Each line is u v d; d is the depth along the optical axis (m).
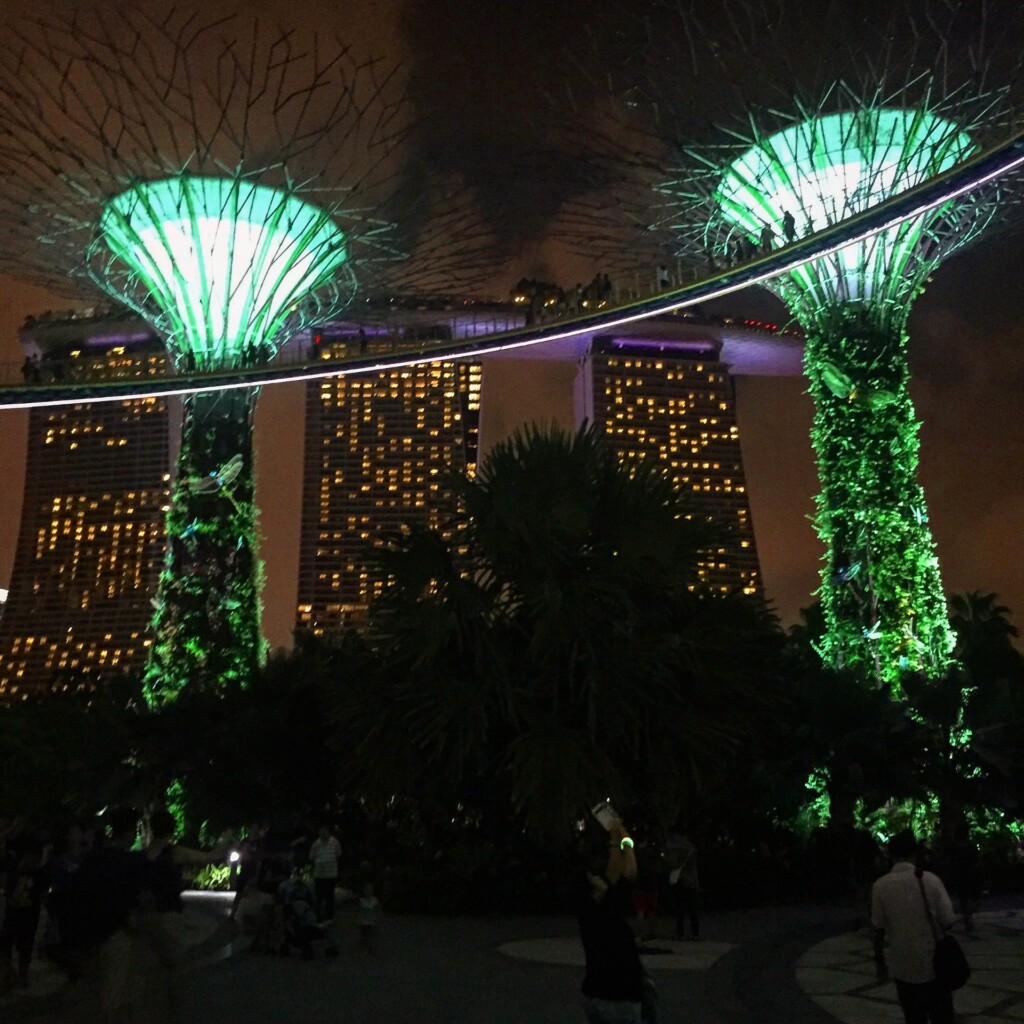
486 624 21.42
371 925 16.25
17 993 12.75
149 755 32.62
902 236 36.59
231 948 16.95
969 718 30.94
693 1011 11.48
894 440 36.03
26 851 13.54
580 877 7.14
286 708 30.08
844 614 35.06
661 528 21.89
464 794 22.00
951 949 7.57
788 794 27.02
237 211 40.47
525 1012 11.37
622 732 20.39
